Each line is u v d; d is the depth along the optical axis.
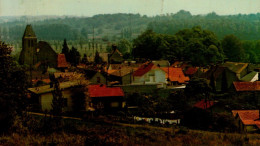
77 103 40.84
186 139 25.45
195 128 39.25
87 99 41.72
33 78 70.50
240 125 40.59
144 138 25.55
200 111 43.25
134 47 142.50
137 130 30.42
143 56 126.06
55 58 98.81
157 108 48.25
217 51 109.62
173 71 79.56
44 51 98.31
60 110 26.33
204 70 89.81
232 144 24.08
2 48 26.45
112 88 47.94
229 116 41.81
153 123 39.28
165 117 43.66
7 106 24.59
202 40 119.31
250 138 27.91
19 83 26.59
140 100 50.25
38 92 38.72
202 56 107.62
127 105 48.88
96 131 27.33
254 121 40.53
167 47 117.44
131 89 55.47
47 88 41.31
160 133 28.36
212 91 70.06
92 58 132.75
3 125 23.83
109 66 88.12
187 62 109.69
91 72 68.12
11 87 25.78
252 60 136.00
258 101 58.03
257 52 141.75
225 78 72.62
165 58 113.50
